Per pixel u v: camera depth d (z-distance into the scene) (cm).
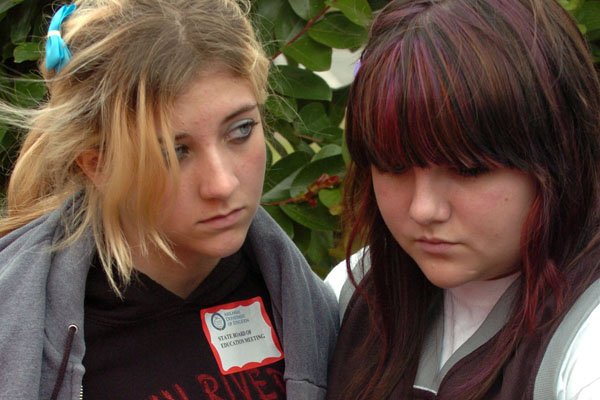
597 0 387
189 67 236
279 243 302
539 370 223
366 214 272
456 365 254
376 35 244
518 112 221
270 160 406
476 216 229
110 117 245
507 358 240
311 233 416
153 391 273
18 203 298
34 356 251
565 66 230
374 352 285
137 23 244
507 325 245
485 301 258
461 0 232
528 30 227
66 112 256
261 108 275
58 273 266
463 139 220
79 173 273
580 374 214
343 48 400
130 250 263
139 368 275
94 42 250
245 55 245
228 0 269
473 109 219
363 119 238
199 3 255
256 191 259
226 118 243
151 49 238
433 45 225
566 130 231
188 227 252
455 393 249
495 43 223
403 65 227
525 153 224
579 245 239
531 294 234
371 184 266
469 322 262
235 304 297
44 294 262
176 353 280
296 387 287
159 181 242
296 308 296
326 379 302
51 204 292
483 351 251
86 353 271
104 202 256
